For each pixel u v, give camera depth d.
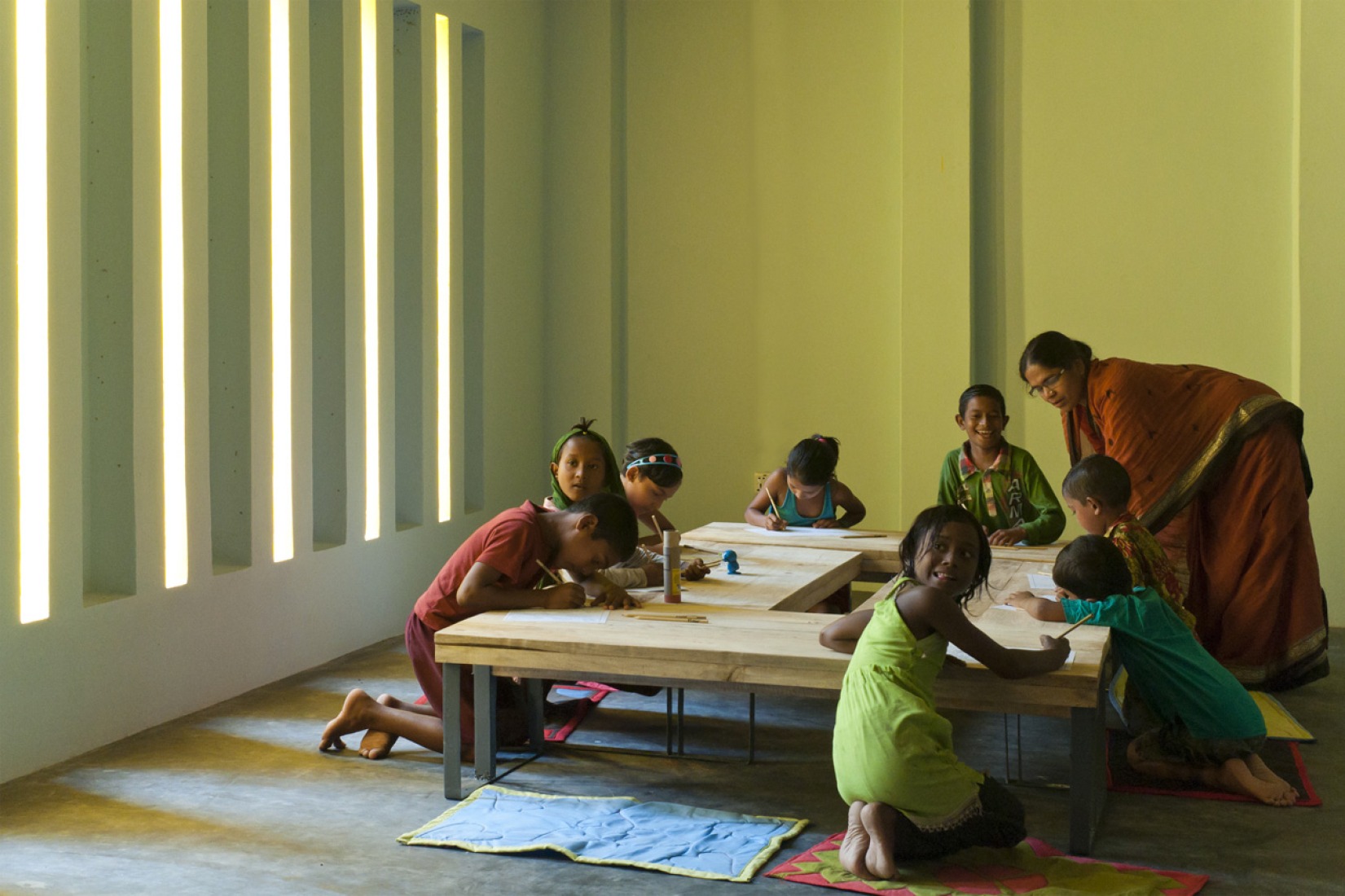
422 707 3.95
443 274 6.28
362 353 5.46
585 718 4.21
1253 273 6.21
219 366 4.73
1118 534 3.74
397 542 5.77
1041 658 2.81
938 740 2.79
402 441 6.02
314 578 5.12
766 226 7.09
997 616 3.40
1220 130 6.23
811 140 6.98
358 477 5.44
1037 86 6.51
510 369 6.93
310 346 5.07
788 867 2.86
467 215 6.61
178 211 4.36
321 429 5.39
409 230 5.96
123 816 3.29
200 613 4.43
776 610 3.56
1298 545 4.66
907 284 6.62
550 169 7.31
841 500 5.36
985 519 5.05
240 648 4.66
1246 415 4.60
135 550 4.12
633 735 4.00
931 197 6.57
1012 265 6.59
